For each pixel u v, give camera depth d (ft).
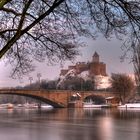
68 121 288.10
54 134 183.73
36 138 166.20
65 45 47.34
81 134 183.93
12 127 231.50
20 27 36.86
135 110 536.42
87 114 408.67
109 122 271.49
